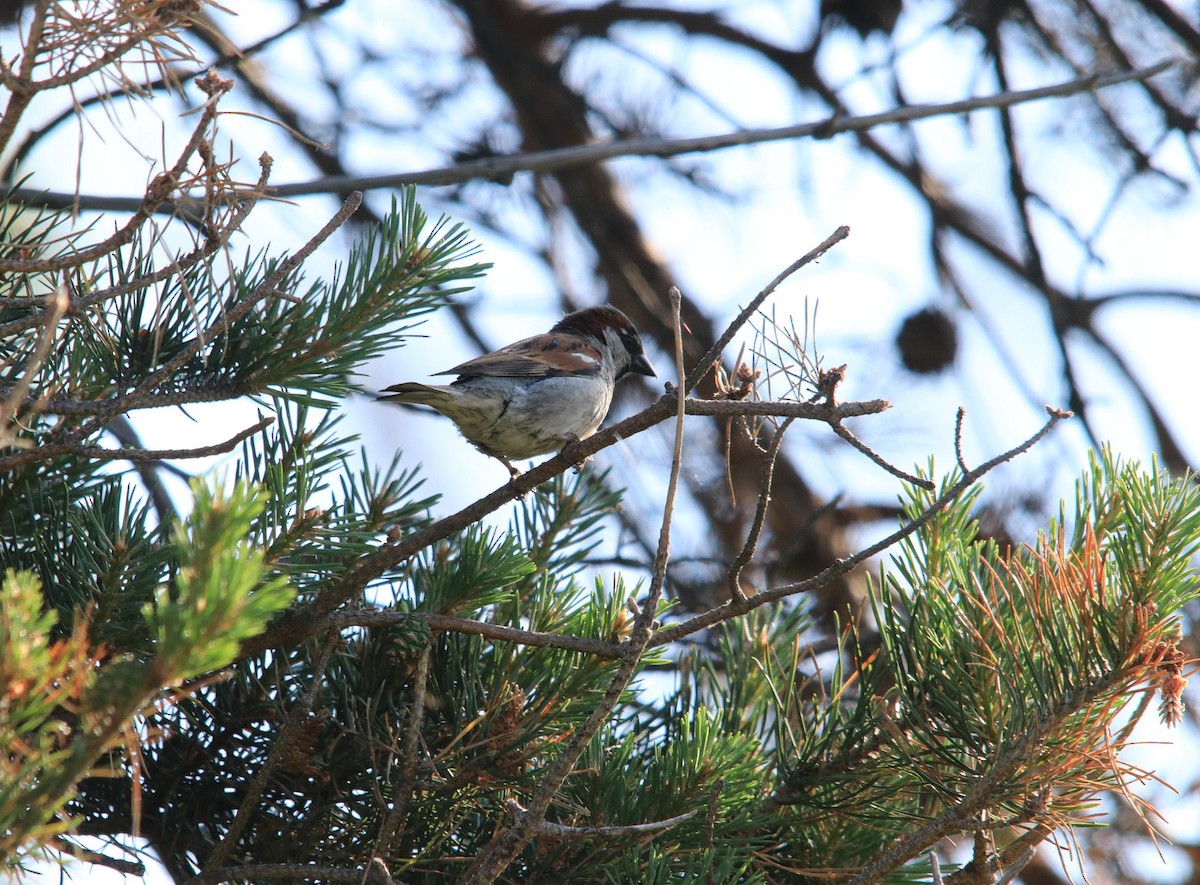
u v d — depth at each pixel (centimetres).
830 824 608
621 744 645
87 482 566
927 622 568
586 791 595
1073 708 497
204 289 576
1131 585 500
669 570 1300
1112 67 1505
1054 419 520
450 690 627
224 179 484
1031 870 1262
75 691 335
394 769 599
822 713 636
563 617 661
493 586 623
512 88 1625
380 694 612
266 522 555
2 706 326
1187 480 510
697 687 704
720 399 580
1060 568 517
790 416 531
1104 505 566
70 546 557
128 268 566
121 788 592
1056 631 514
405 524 694
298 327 569
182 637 300
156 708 358
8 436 371
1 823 312
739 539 1449
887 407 517
